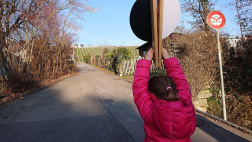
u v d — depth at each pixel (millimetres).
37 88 10773
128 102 7348
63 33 17469
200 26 10648
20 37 10906
